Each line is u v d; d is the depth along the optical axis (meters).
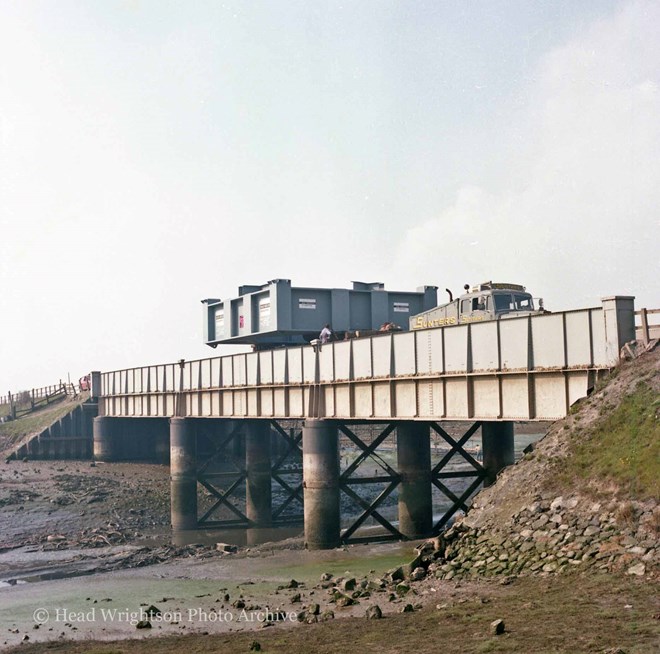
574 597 15.43
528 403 24.80
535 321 24.70
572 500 19.31
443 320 34.34
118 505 49.78
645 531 16.94
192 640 17.30
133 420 68.69
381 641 14.72
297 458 65.69
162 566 32.00
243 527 47.16
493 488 22.02
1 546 40.22
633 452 18.97
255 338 49.56
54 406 85.50
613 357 22.03
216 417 46.28
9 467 64.31
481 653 13.02
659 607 14.08
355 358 33.66
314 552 32.47
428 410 29.55
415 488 34.44
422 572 20.20
